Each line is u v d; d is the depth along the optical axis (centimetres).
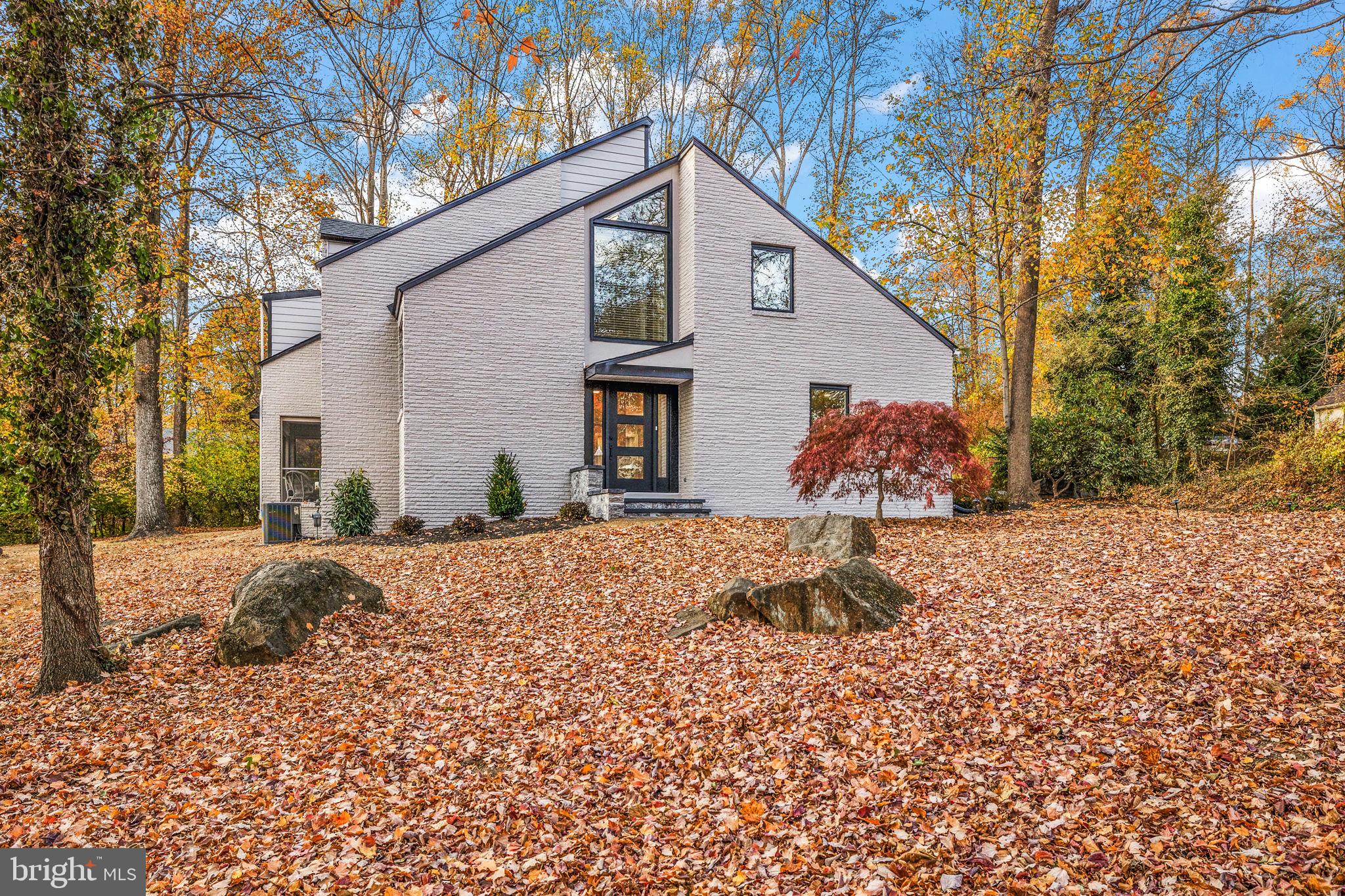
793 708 543
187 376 2098
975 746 471
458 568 1015
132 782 488
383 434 1516
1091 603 714
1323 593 660
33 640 825
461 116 1969
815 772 459
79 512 663
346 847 408
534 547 1097
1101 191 1688
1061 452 2097
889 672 595
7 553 1517
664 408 1565
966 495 1327
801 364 1566
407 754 516
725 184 1525
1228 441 1988
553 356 1466
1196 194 1973
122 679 661
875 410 1196
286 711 594
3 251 618
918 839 383
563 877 377
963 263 1978
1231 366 2041
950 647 639
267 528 1438
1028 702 524
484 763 502
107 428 2366
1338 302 1812
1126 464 2003
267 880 382
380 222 2400
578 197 1727
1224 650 570
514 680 645
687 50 2666
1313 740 434
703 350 1498
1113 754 445
